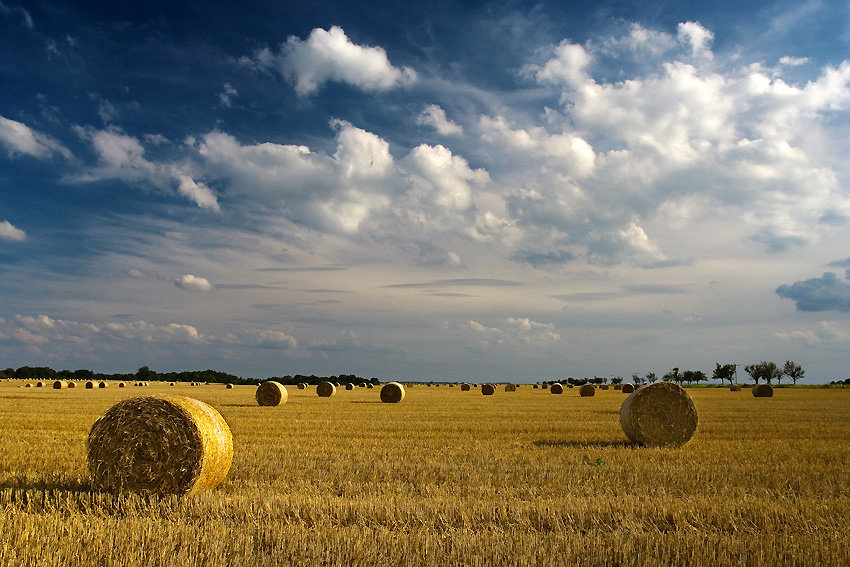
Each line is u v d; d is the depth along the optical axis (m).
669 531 8.25
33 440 16.81
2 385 77.19
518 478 11.66
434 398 48.56
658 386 18.16
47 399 40.84
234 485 11.20
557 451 15.25
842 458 14.34
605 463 13.32
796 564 7.10
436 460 13.62
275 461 13.34
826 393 65.31
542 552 7.22
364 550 7.19
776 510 9.02
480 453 14.76
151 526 7.97
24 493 9.77
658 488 10.88
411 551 7.30
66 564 6.79
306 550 7.25
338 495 10.30
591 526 8.55
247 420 23.92
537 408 33.16
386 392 40.62
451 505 9.12
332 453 14.64
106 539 7.45
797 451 15.38
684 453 15.12
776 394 61.72
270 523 8.26
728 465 13.16
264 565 6.81
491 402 40.94
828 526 8.47
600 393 64.88
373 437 18.28
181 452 10.44
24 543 7.26
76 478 11.52
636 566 7.02
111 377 144.38
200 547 7.36
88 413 26.72
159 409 10.61
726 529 8.43
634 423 17.98
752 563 7.08
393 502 9.30
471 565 6.93
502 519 8.65
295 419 24.48
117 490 10.48
